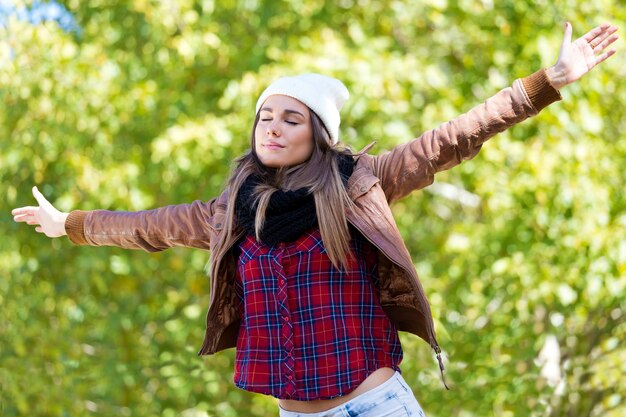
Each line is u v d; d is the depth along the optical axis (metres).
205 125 10.70
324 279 4.25
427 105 10.95
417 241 12.84
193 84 12.23
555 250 10.65
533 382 10.96
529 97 4.35
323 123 4.46
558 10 10.84
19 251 12.14
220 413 11.12
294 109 4.41
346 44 11.47
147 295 12.18
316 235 4.29
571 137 10.58
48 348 11.67
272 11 11.73
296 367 4.21
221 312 4.56
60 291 12.16
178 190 11.59
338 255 4.23
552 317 11.55
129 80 11.66
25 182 12.02
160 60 11.74
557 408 11.47
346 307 4.25
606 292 10.55
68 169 11.50
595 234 10.20
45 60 11.41
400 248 4.29
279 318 4.25
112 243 4.94
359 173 4.40
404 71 10.54
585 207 10.38
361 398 4.21
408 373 10.71
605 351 11.76
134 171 11.32
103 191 11.17
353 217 4.29
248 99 10.73
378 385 4.25
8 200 11.81
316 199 4.26
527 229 11.19
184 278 12.09
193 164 11.02
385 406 4.24
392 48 11.78
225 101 11.16
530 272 10.70
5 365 11.52
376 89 10.27
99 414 11.41
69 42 11.51
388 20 11.97
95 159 11.66
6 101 11.62
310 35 11.74
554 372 11.45
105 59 11.55
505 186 10.73
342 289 4.27
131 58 11.87
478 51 11.93
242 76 11.27
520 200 10.96
